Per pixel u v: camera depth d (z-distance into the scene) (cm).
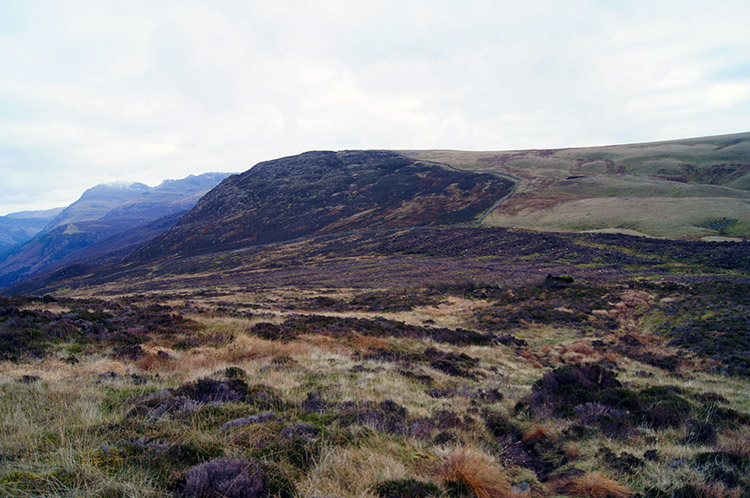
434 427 659
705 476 479
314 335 1642
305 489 391
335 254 8581
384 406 722
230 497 353
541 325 2442
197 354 1132
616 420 701
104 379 740
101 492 335
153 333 1404
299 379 924
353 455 481
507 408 856
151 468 387
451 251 7219
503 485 467
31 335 1099
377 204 12362
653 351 1731
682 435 664
